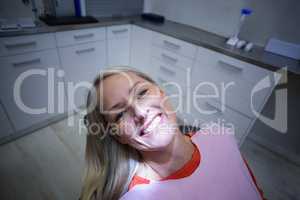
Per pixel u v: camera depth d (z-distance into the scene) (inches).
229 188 23.0
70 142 62.9
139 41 75.9
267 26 56.9
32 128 64.7
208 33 69.7
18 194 47.2
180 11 77.2
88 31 62.7
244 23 61.3
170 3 79.3
